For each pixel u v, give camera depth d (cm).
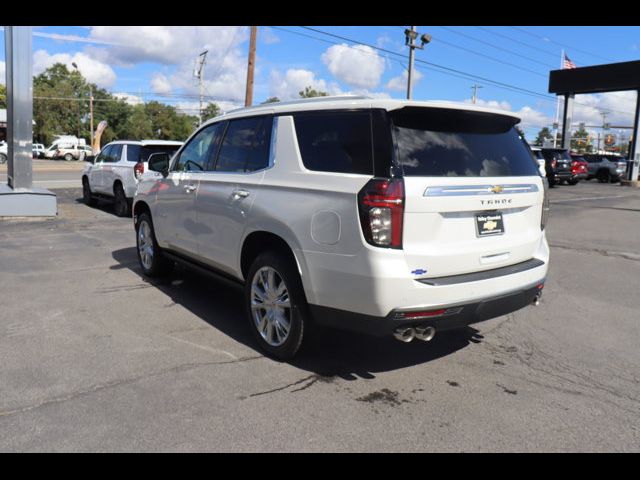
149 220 652
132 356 426
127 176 1214
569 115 3431
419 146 362
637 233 1154
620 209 1636
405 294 344
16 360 414
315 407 351
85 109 8975
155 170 610
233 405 350
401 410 350
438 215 356
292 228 393
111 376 389
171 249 603
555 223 1300
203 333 483
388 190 341
